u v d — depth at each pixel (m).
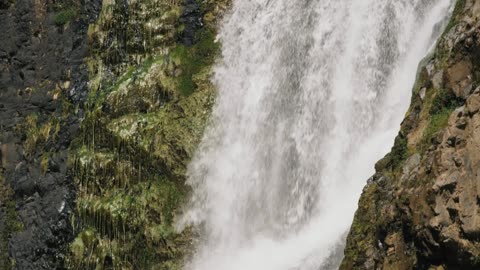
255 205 20.86
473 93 13.50
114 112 23.45
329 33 20.97
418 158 14.67
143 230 21.97
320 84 20.67
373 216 15.29
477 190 12.82
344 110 19.81
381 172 15.65
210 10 23.70
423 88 15.61
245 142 21.67
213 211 21.44
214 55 23.23
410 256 14.10
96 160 23.27
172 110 22.92
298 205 19.91
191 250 21.39
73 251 22.80
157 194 22.14
